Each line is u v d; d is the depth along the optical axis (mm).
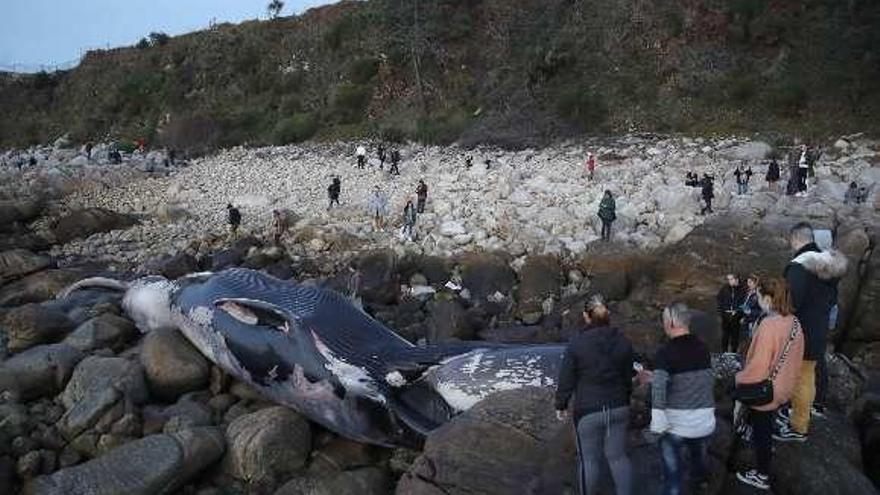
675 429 6043
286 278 18516
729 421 7629
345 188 30609
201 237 22922
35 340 11945
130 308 12352
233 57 57531
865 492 7047
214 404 10242
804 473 7133
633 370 6367
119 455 8273
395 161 33188
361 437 9328
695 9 40031
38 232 24688
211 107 55188
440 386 9094
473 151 37688
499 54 45875
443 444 7332
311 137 46750
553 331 13586
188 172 39938
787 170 26703
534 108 40469
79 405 9438
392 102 46594
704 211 20438
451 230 20453
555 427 7215
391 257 17828
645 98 38062
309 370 9609
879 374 11344
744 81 36094
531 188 25672
